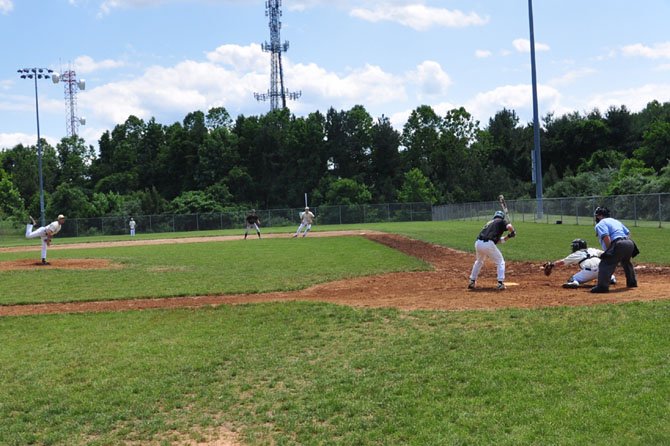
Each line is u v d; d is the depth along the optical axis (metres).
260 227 66.38
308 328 9.81
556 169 88.44
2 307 13.23
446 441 5.39
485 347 7.89
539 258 18.25
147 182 96.12
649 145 66.44
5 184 75.62
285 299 12.70
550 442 5.18
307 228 38.75
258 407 6.62
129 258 24.12
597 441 5.12
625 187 47.44
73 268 20.61
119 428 6.30
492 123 108.56
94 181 99.19
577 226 36.25
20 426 6.39
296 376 7.55
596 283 12.11
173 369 8.00
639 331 7.80
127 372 7.95
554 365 6.89
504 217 12.35
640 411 5.54
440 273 16.22
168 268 19.88
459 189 88.62
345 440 5.65
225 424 6.28
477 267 12.52
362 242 30.03
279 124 95.38
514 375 6.71
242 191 89.56
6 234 62.38
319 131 90.75
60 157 103.62
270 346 8.92
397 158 92.38
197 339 9.49
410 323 9.62
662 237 24.28
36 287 15.98
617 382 6.21
